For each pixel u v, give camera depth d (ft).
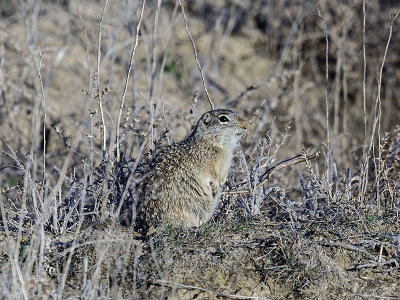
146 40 72.43
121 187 47.93
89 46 79.71
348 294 40.50
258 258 42.34
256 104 77.61
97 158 56.85
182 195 46.62
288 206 49.03
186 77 89.30
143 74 81.87
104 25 78.28
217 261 41.91
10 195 58.44
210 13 101.40
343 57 85.97
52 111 70.64
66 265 38.83
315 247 42.91
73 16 84.02
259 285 40.88
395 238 43.55
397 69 95.86
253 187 50.90
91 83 49.47
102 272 40.96
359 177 51.24
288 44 96.07
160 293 39.58
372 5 94.43
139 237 44.83
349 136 82.94
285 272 41.52
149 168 47.98
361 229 45.29
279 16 99.14
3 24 80.94
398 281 41.52
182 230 44.83
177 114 60.49
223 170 48.83
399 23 94.32
